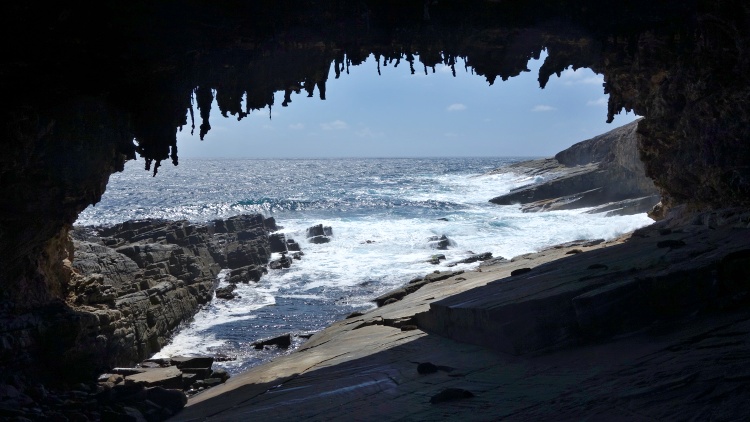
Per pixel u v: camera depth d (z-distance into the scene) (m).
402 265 26.75
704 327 7.71
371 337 11.99
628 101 16.75
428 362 9.03
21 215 10.73
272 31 9.77
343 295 22.06
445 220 40.50
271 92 11.48
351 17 10.01
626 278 9.23
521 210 45.84
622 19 11.20
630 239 14.91
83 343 12.40
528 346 8.62
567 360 7.86
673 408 5.46
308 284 23.83
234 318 19.28
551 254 17.91
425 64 11.76
